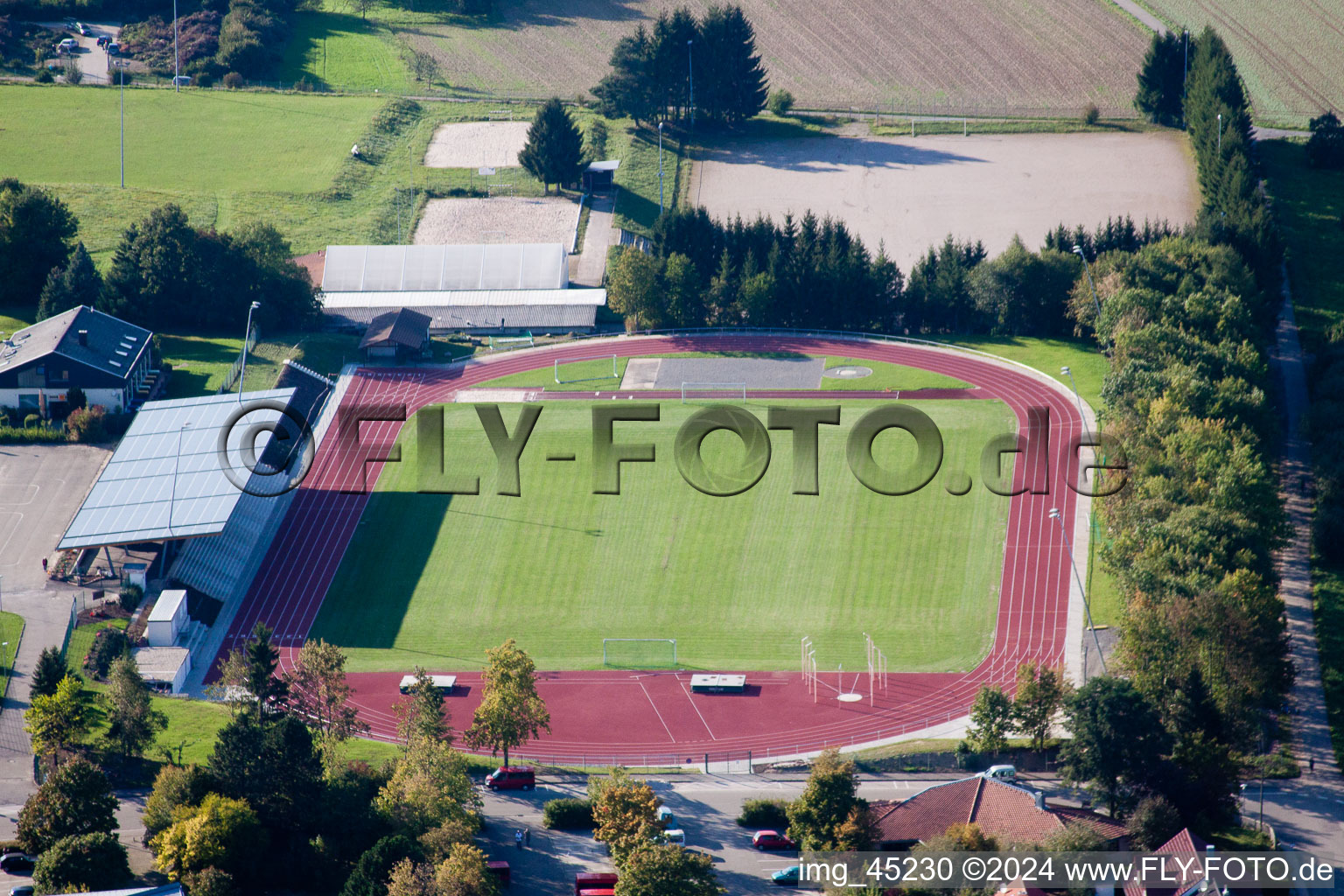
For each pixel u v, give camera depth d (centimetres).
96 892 14675
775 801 17325
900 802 16825
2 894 15362
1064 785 17550
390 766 17462
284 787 16238
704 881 15275
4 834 16462
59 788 15950
